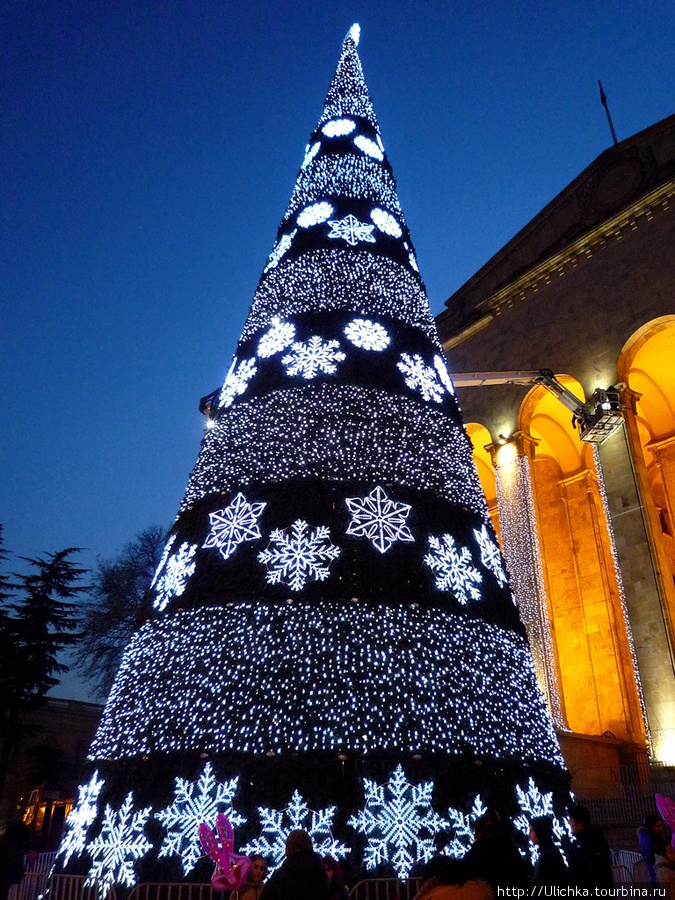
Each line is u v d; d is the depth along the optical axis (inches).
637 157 1125.7
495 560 473.7
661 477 1262.3
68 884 333.7
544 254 1216.8
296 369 511.8
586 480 1328.7
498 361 1221.1
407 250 631.2
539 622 995.9
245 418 496.4
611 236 1114.7
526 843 354.3
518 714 400.2
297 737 353.4
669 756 807.7
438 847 336.8
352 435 469.1
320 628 389.7
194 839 334.0
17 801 1355.8
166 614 422.3
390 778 348.2
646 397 1242.6
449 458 490.0
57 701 1579.7
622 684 1128.8
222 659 383.6
